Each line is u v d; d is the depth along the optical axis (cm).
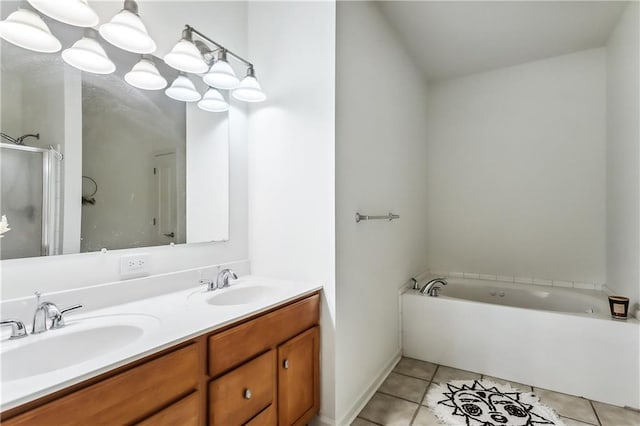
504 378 223
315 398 165
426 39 258
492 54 282
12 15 100
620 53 231
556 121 286
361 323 196
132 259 142
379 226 224
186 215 167
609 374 192
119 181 140
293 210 184
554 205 288
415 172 303
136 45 124
